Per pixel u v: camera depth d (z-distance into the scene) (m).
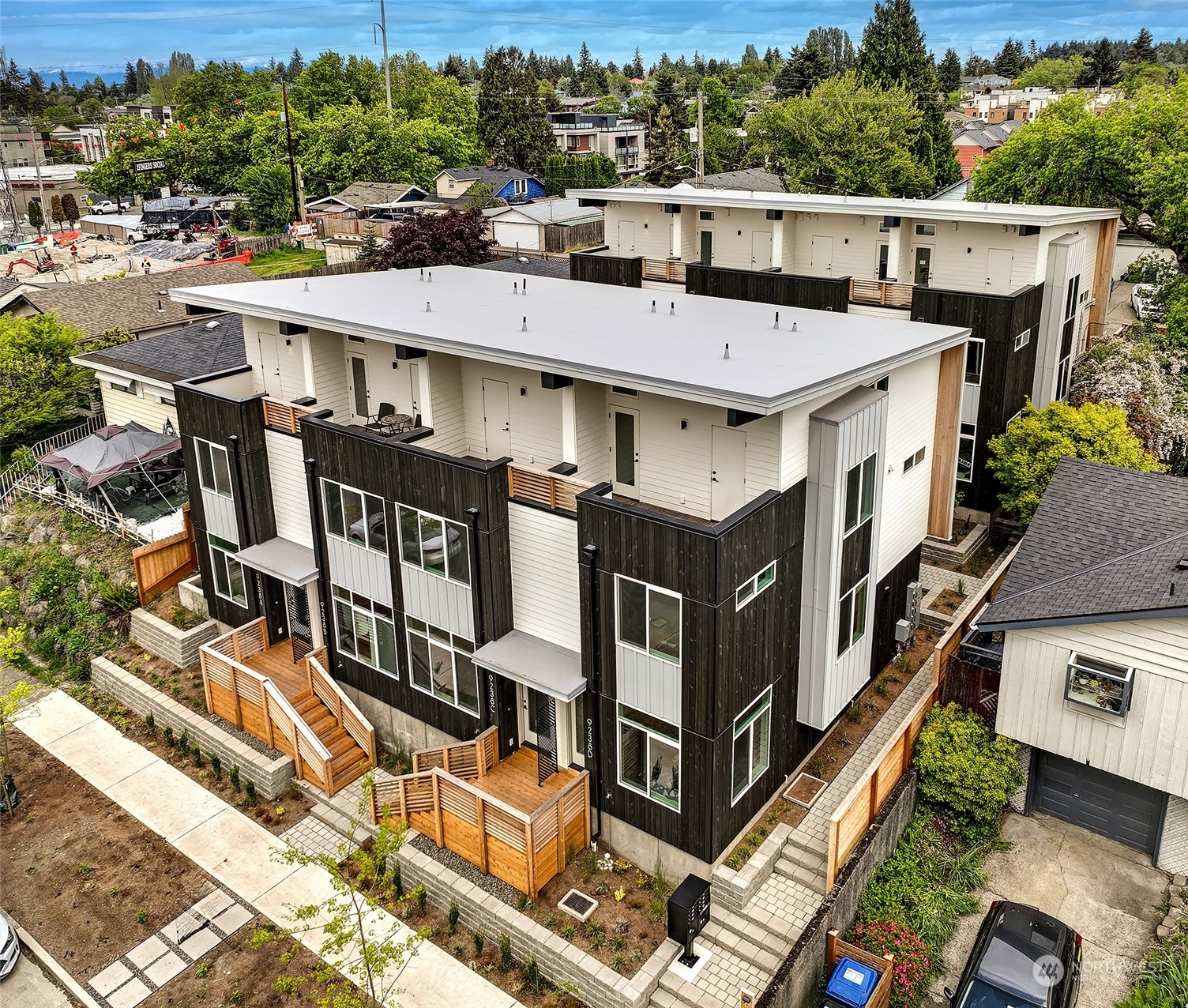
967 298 25.50
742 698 15.48
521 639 17.66
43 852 18.45
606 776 16.81
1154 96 37.50
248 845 18.50
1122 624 14.97
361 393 22.81
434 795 17.05
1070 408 24.98
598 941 15.21
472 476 16.55
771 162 75.75
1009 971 13.64
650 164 94.94
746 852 16.17
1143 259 38.75
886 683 20.70
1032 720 16.48
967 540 26.27
